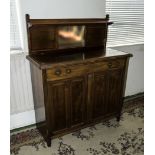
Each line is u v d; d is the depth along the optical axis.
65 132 1.84
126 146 1.83
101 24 2.10
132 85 2.90
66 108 1.75
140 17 2.50
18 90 1.96
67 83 1.65
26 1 1.72
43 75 1.50
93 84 1.82
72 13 1.98
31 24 1.66
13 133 2.02
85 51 2.02
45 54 1.85
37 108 1.94
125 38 2.52
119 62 1.90
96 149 1.79
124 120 2.29
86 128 2.12
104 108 2.04
